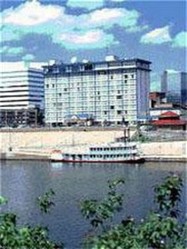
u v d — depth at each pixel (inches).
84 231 3287.4
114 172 7751.0
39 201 1381.6
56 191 5556.1
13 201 4795.8
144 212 3762.3
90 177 7081.7
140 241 982.4
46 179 6929.1
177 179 1135.0
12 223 1027.3
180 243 1013.2
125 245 957.8
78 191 5516.7
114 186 1289.4
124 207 4079.7
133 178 6702.8
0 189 5880.9
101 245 940.6
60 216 3843.5
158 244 992.2
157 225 992.9
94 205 1216.8
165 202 1126.4
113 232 988.6
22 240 984.9
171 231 1000.2
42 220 3695.9
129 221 1120.2
